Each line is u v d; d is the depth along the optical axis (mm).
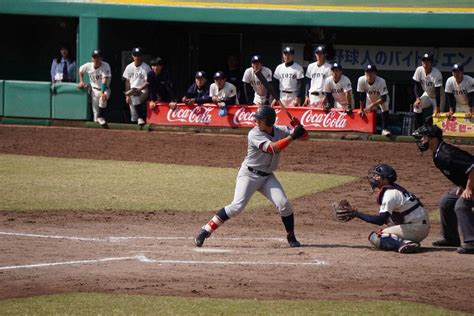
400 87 76188
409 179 52969
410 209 32688
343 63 76812
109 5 73562
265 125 32969
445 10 68938
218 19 72625
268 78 67250
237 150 62906
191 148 63500
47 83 72750
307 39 77688
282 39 79500
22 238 35188
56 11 74688
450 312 24609
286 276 28609
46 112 73062
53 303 24922
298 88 67062
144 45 80812
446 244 34406
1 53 84250
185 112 69500
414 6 70312
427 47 75125
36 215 40688
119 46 77812
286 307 24750
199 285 27266
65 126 72375
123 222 39625
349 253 32656
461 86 63125
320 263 30609
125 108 75250
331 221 41219
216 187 49125
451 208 33688
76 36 80562
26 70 84438
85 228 37938
